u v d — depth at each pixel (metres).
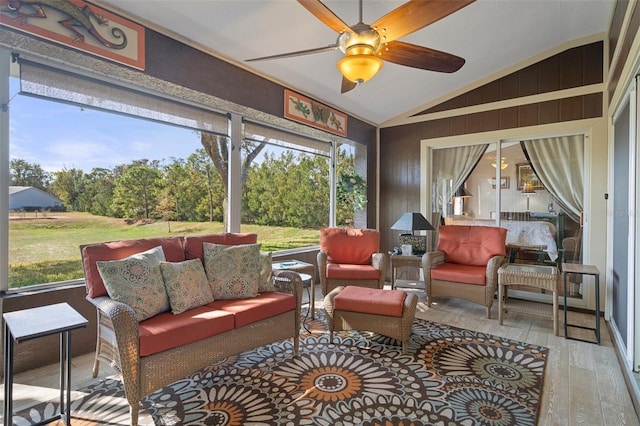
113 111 2.64
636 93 2.22
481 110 4.33
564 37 3.59
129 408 1.81
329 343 2.68
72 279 2.49
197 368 1.89
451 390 2.00
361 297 2.61
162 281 2.10
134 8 2.41
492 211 4.37
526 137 4.04
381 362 2.36
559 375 2.20
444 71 2.57
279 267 3.14
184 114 3.13
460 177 4.64
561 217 3.89
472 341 2.75
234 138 3.57
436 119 4.72
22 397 1.90
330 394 1.95
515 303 3.91
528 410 1.81
